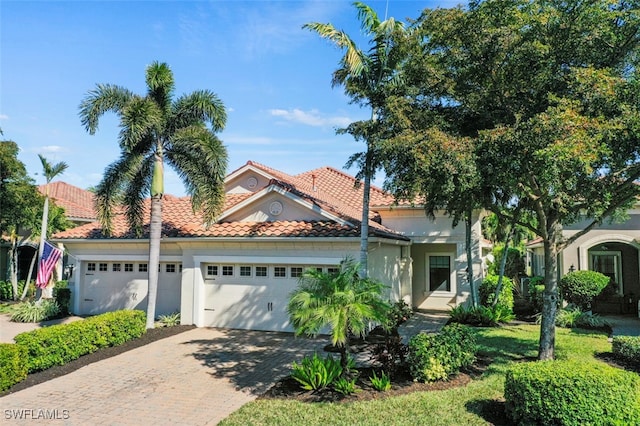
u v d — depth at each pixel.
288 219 16.59
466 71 10.45
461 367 10.57
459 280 20.50
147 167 16.12
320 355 12.52
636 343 11.28
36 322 18.30
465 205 12.09
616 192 10.15
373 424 7.51
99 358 12.16
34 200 23.62
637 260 20.59
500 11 9.67
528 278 26.52
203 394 9.42
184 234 16.81
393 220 21.42
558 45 9.50
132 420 8.08
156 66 15.49
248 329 16.19
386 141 9.74
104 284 19.25
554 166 7.79
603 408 6.95
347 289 9.22
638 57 9.48
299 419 7.81
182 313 16.80
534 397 7.20
